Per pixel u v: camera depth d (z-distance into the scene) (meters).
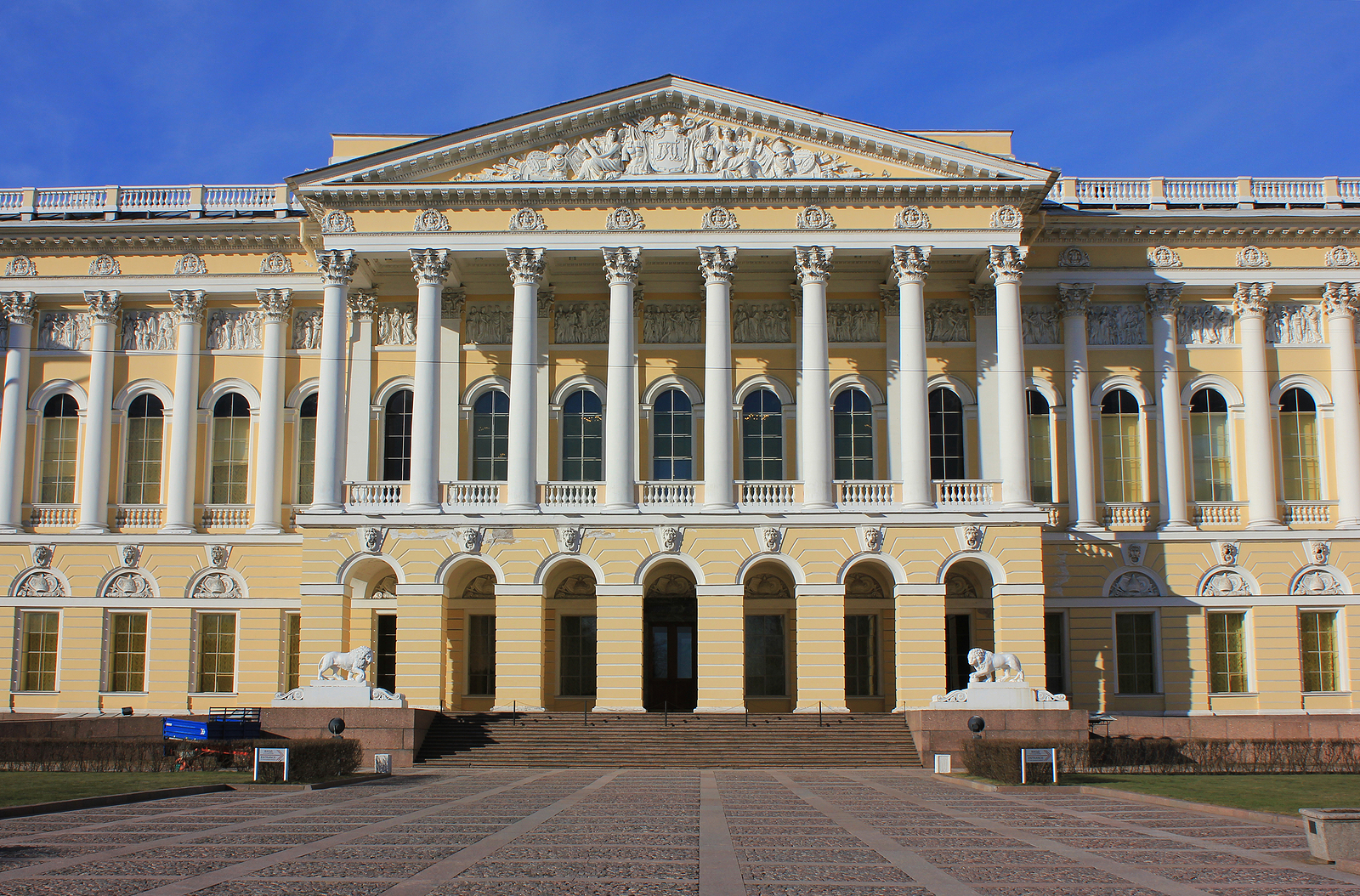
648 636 47.75
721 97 45.34
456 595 47.00
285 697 38.56
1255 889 14.95
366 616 46.44
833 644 42.44
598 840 18.83
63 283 50.19
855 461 47.88
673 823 21.27
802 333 45.03
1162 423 48.66
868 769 36.00
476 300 48.88
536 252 44.78
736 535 43.03
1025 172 44.62
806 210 45.03
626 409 44.06
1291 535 47.59
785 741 38.69
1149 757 33.69
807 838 19.28
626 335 44.53
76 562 48.50
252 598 48.12
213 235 49.91
